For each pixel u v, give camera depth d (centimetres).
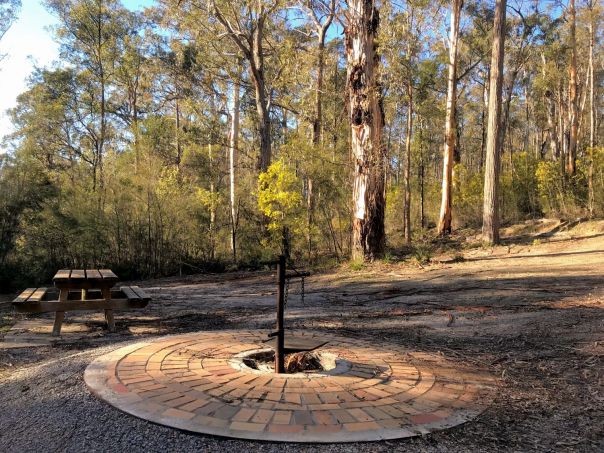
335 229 1744
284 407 302
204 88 2516
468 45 2522
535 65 2958
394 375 378
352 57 1440
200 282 1375
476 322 599
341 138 1798
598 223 1739
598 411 308
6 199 1402
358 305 785
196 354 427
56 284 564
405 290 927
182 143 2394
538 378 378
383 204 1462
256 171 2270
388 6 1611
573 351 449
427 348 479
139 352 433
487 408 313
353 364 406
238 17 2084
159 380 350
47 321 657
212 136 2245
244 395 321
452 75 2070
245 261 1914
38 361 446
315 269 1472
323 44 2272
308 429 271
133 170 1855
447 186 2133
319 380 358
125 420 282
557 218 1944
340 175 1670
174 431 268
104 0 2608
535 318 595
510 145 3039
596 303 669
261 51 2119
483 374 389
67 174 1883
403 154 2700
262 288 1118
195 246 1873
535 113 3556
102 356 421
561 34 2511
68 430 274
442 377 377
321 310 738
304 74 2173
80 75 2786
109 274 613
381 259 1443
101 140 2667
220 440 259
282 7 2039
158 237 1758
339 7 1648
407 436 266
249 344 469
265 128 2128
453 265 1289
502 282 934
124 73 2781
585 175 2045
